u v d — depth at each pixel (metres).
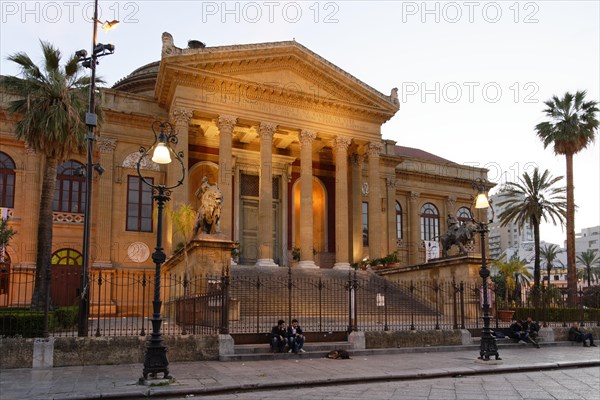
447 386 13.67
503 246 150.12
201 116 34.84
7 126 34.03
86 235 19.08
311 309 26.75
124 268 35.22
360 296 29.25
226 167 34.09
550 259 73.69
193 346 17.42
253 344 18.97
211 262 24.27
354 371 15.45
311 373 14.99
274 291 28.33
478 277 28.61
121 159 36.69
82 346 16.22
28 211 33.91
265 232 34.59
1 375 14.35
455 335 21.70
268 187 35.22
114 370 15.23
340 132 37.97
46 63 25.52
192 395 12.45
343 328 21.41
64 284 34.12
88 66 20.88
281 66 36.81
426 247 45.62
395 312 28.08
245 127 37.62
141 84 45.12
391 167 47.06
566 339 25.33
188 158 35.97
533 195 42.53
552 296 35.44
